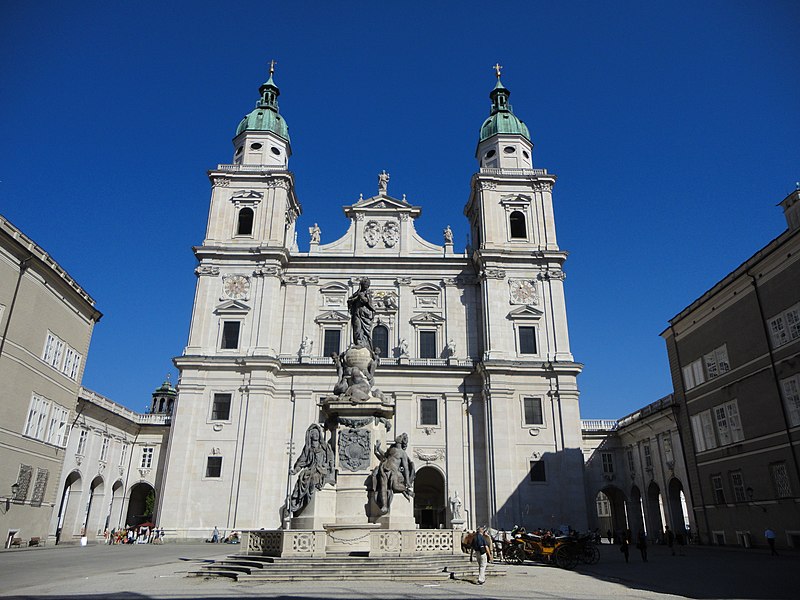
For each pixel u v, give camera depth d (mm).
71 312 42750
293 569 18234
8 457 34938
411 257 55312
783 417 33719
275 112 61875
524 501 47188
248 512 45656
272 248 52969
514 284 53875
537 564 27625
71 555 30641
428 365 50938
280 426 49344
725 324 39719
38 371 38219
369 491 21516
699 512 41906
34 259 36719
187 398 48781
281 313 53500
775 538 33906
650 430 49875
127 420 55438
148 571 21641
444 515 49188
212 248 53000
